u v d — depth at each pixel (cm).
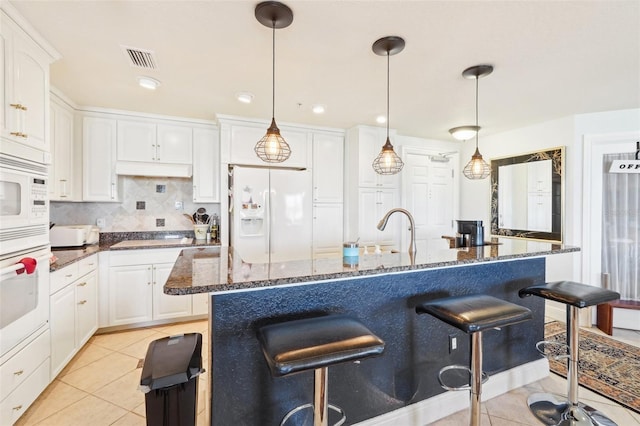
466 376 199
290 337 114
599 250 328
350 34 182
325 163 393
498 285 215
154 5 158
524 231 382
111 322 297
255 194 336
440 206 459
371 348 111
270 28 176
